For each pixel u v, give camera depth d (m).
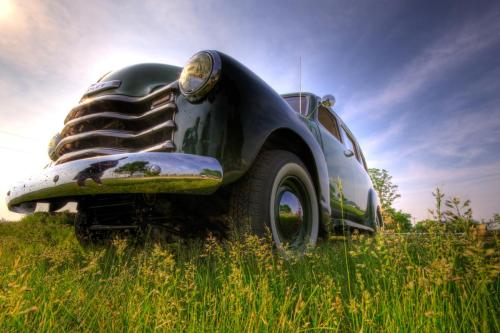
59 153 2.79
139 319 1.20
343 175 4.46
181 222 2.77
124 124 2.55
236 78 2.40
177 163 1.99
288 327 1.18
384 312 1.22
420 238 2.02
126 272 1.71
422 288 1.27
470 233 1.07
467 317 1.15
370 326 1.14
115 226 2.87
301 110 4.03
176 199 2.63
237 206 2.39
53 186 2.16
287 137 2.90
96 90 2.68
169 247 2.70
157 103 2.49
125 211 2.95
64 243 3.29
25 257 1.90
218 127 2.25
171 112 2.38
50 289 1.43
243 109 2.36
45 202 2.87
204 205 2.68
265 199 2.41
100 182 2.00
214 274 1.89
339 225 4.16
